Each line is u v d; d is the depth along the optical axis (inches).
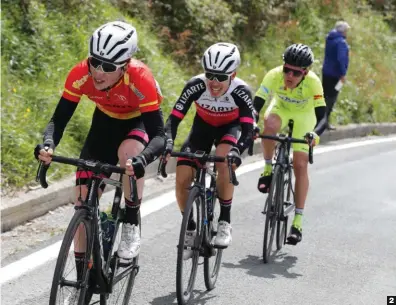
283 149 340.8
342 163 583.2
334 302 281.3
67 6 582.6
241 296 281.6
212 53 266.4
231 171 252.1
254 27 821.9
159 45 666.8
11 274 277.9
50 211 366.0
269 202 322.3
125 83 227.0
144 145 240.2
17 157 390.3
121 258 234.4
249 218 398.9
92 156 245.1
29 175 380.5
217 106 285.6
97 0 612.7
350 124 780.0
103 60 208.8
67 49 537.0
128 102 233.8
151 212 383.6
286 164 352.5
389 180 528.1
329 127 717.9
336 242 364.5
